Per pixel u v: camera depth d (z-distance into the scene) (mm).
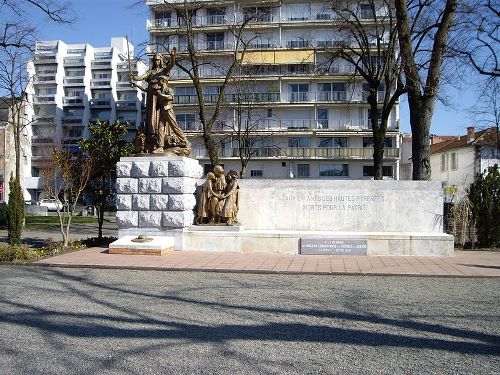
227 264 11625
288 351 5371
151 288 8945
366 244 13234
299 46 47094
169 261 12055
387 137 48562
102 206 16984
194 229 14227
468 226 15812
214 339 5793
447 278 10188
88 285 9242
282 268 11039
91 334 5977
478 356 5234
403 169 57562
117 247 13281
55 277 10172
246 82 39406
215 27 45406
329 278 10164
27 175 58906
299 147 48750
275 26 46844
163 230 14148
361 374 4691
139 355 5207
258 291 8711
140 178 14305
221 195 14469
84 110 66000
